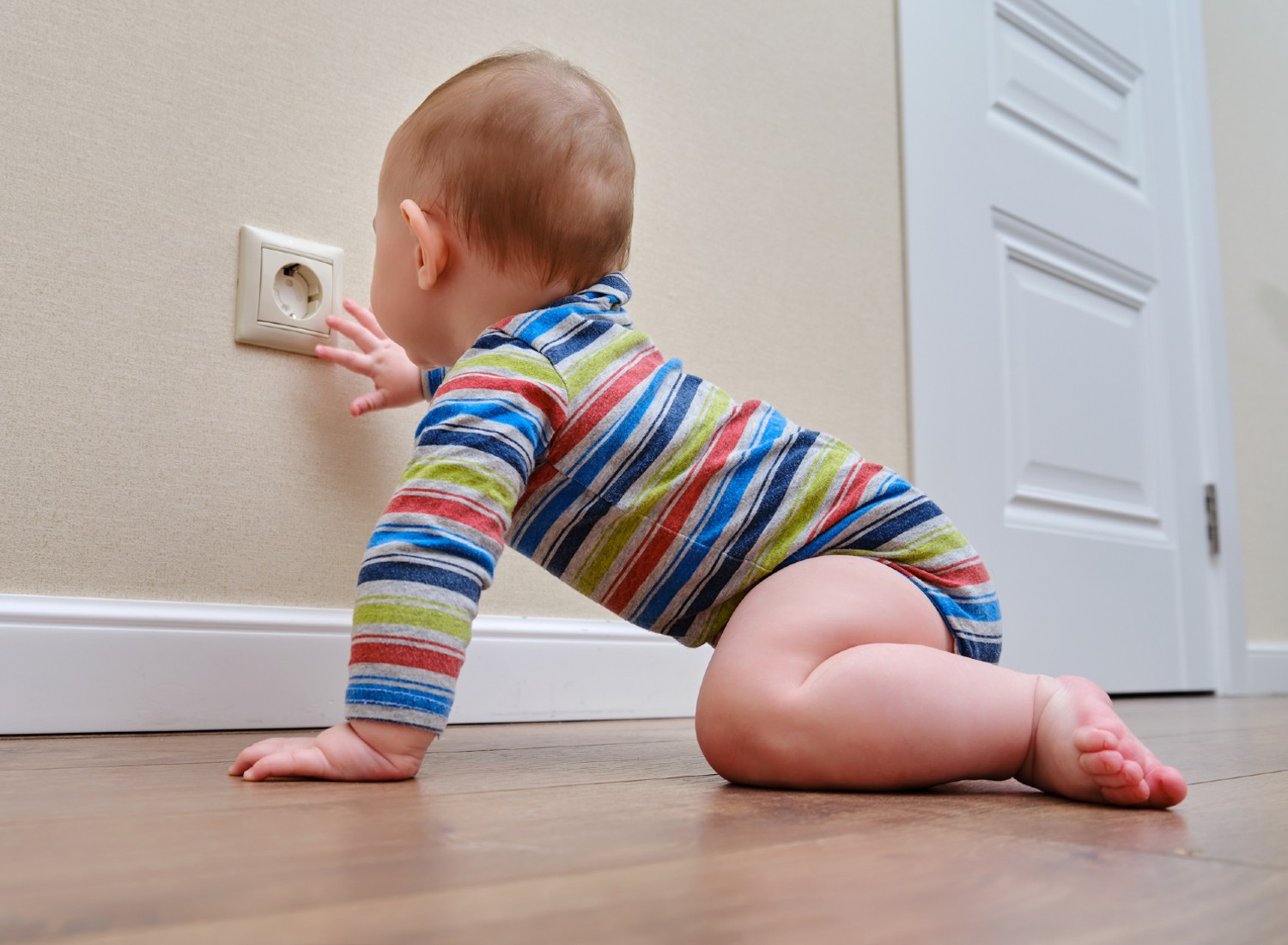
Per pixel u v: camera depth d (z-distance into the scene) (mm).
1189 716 1579
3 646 958
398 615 746
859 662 770
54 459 999
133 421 1042
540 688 1286
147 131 1072
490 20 1334
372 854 483
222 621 1066
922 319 1756
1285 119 2686
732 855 502
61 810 591
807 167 1648
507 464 801
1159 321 2182
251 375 1115
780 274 1588
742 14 1598
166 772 761
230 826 550
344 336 1187
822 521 899
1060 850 534
